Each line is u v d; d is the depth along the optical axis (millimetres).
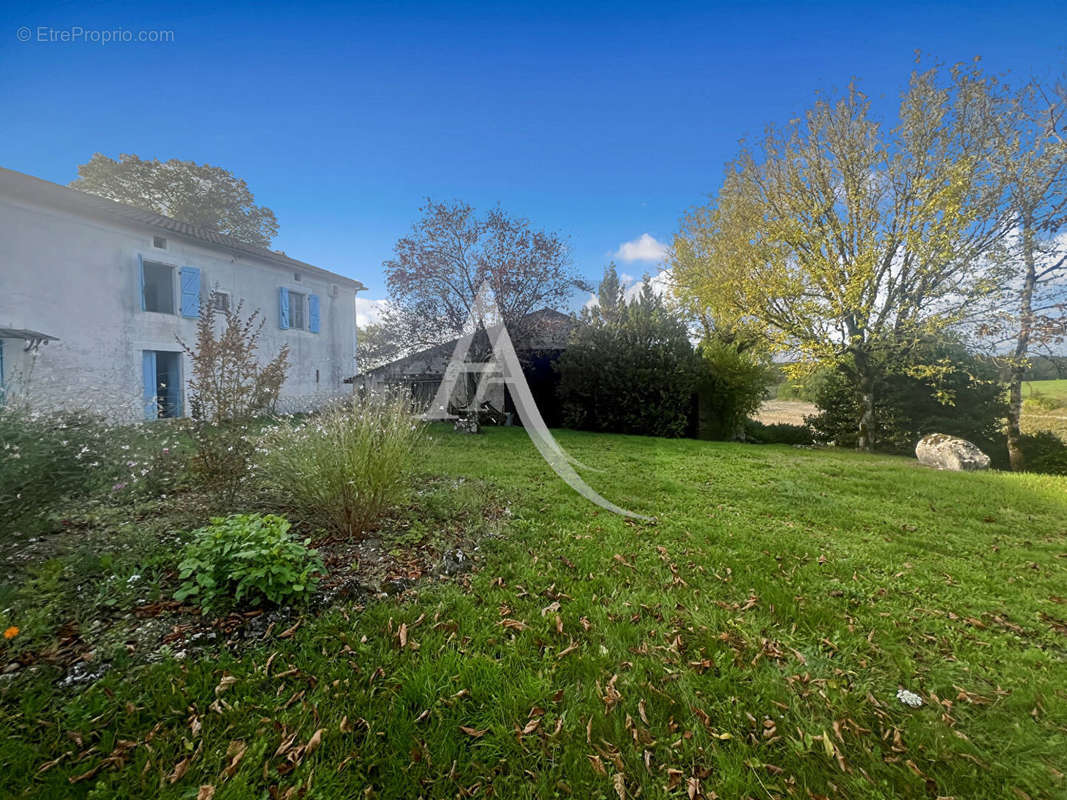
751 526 3807
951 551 3352
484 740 1510
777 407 18141
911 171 9273
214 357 4383
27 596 2086
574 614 2309
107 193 16359
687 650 2037
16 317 7945
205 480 4043
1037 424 11047
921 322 9320
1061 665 1964
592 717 1616
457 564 2859
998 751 1501
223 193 18000
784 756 1472
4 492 2758
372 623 2135
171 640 1902
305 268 13641
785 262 10000
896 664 1959
